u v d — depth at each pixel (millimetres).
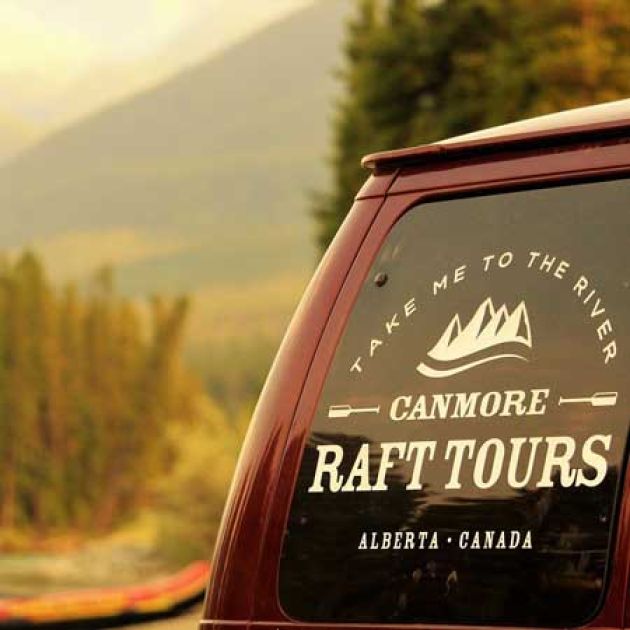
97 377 121625
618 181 4293
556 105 31953
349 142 37312
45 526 117375
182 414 123250
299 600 4438
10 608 29656
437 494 4293
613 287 4195
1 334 120625
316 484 4480
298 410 4574
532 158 4430
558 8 32156
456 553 4230
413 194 4598
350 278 4613
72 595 30047
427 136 35000
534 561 4125
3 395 119500
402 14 35594
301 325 4645
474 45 33844
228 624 4531
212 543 73938
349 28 37344
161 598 30641
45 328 121312
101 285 128750
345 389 4516
